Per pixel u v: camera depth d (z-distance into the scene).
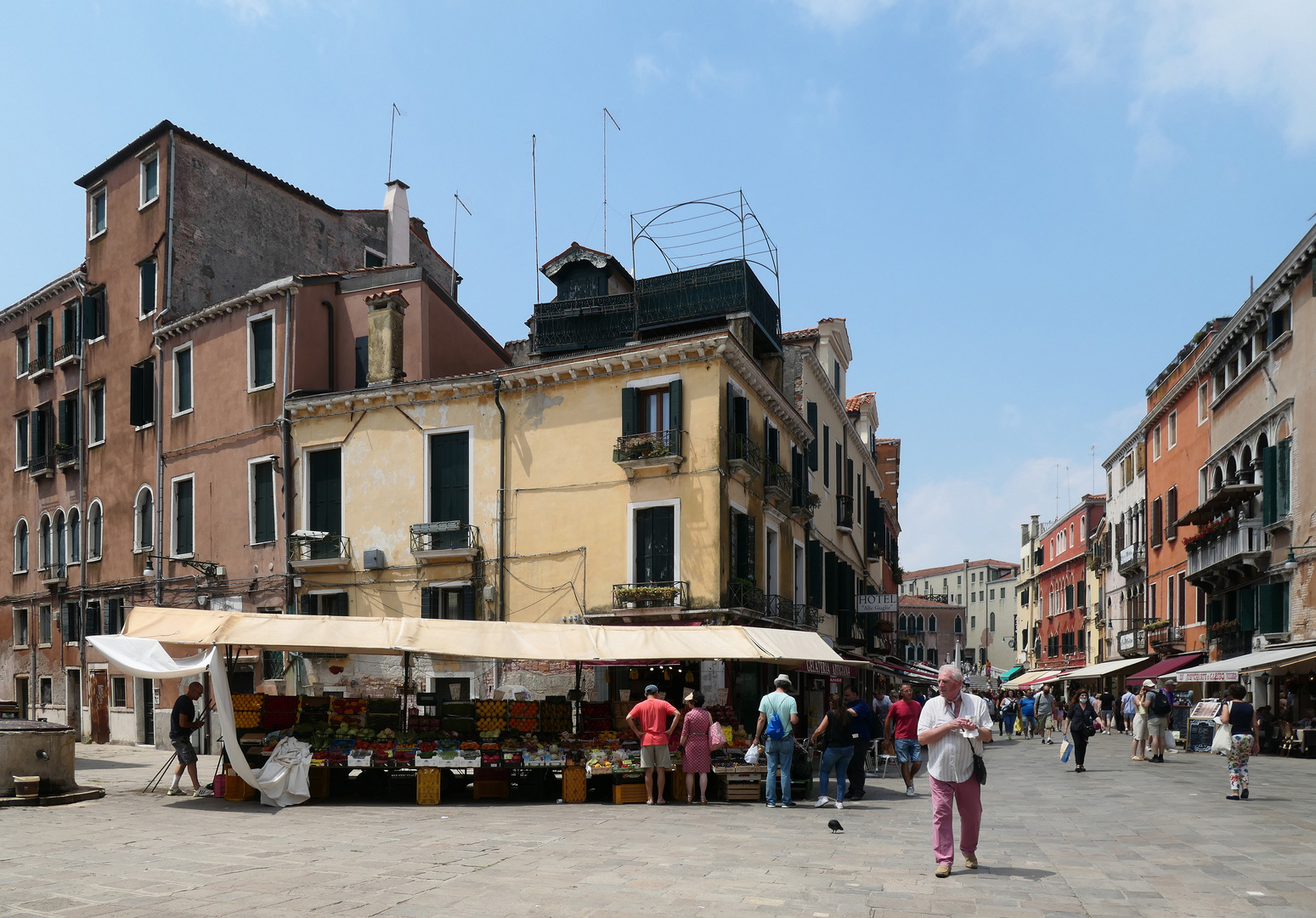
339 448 25.22
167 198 28.86
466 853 9.84
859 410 41.91
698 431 21.67
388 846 10.32
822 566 29.81
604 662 16.83
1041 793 16.19
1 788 14.01
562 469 22.88
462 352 27.25
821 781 14.38
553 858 9.48
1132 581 47.53
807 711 27.58
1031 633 77.38
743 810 13.87
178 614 15.07
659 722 14.77
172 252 28.69
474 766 14.92
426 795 14.78
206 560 27.06
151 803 14.31
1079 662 62.41
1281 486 27.28
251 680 25.44
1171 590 40.00
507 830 11.65
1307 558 25.69
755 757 15.20
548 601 22.58
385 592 24.22
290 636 14.69
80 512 31.27
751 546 23.05
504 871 8.78
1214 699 28.20
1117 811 13.52
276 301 26.33
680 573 21.48
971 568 117.25
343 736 15.51
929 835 11.37
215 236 29.78
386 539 24.39
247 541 26.17
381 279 26.55
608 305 26.67
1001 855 9.83
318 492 25.47
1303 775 18.73
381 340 25.45
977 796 8.78
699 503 21.48
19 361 34.91
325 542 25.03
